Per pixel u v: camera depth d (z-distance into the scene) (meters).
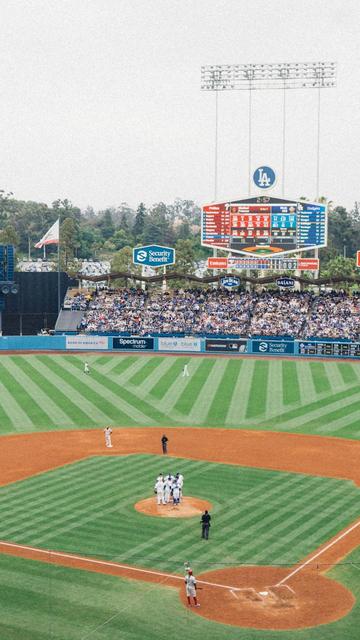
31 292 125.75
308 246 107.44
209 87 113.81
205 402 70.12
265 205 107.88
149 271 177.88
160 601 29.91
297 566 33.19
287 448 54.25
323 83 111.25
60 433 59.28
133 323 109.50
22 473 47.81
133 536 36.59
